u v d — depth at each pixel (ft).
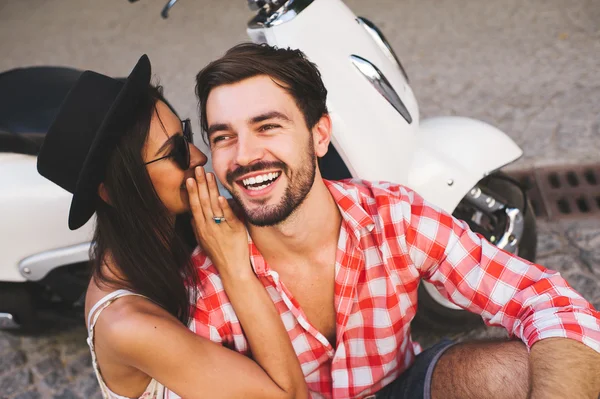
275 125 4.24
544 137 10.54
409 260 4.76
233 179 4.31
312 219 4.55
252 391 4.43
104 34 15.83
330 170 6.42
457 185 6.41
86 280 7.09
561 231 8.82
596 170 9.80
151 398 4.74
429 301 6.93
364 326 4.86
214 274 4.76
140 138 4.32
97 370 4.63
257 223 4.38
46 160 4.50
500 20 14.02
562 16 13.73
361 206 4.78
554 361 4.18
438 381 4.74
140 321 4.23
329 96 5.78
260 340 4.57
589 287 7.94
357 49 6.08
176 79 13.43
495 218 7.04
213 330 4.71
